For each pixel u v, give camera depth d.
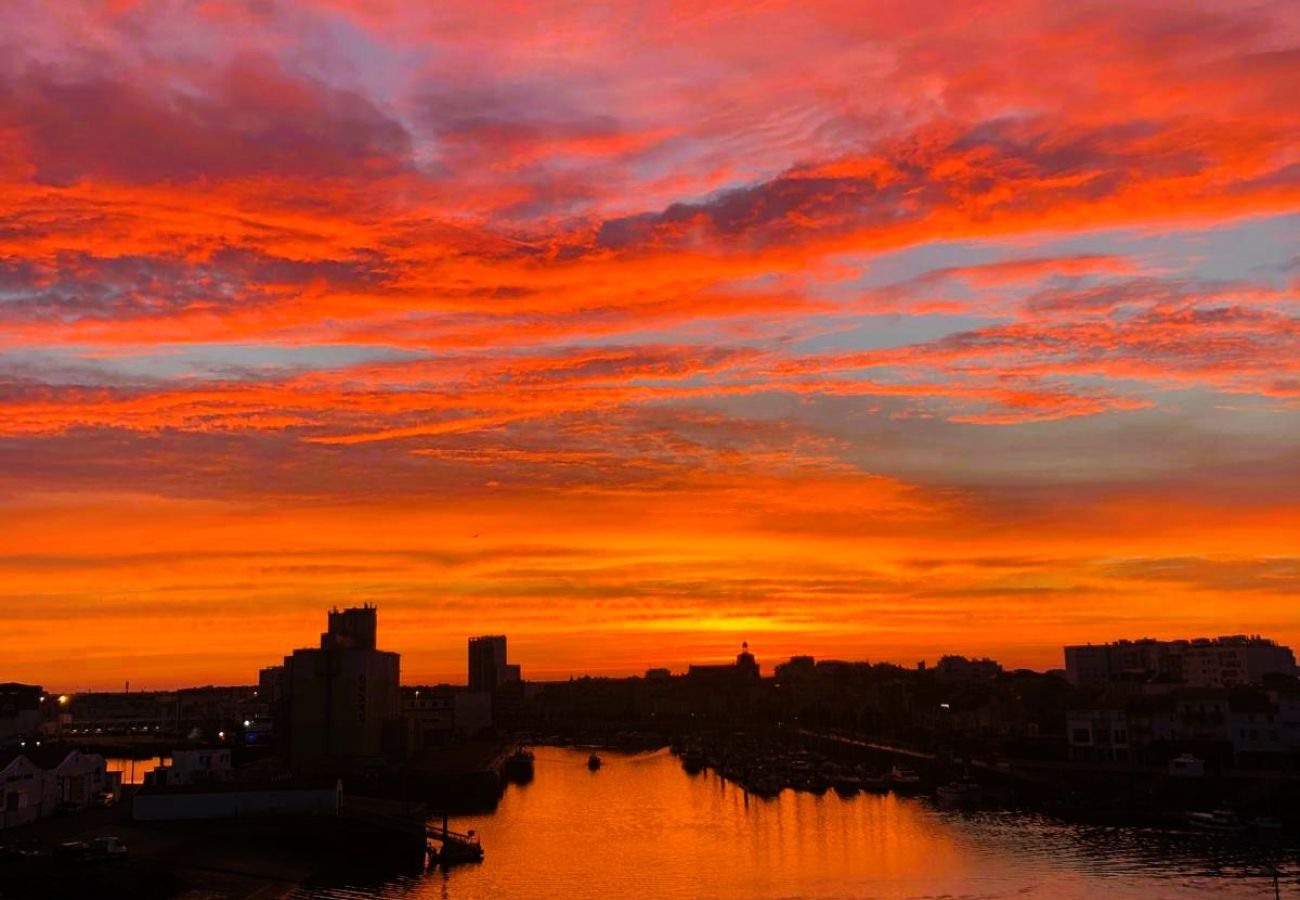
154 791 170.50
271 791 172.00
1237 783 192.75
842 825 197.38
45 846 142.00
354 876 149.88
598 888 141.12
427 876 150.25
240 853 156.62
